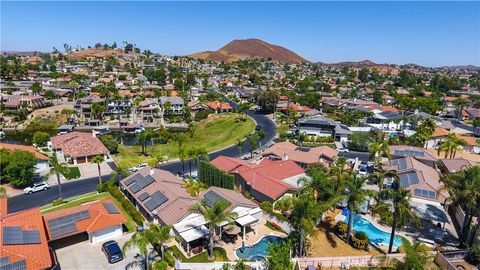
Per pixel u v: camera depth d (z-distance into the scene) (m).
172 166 84.19
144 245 37.66
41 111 142.75
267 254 42.41
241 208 51.06
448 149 83.38
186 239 43.56
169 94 194.62
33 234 40.81
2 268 34.16
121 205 59.19
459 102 158.75
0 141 113.81
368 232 51.91
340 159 72.62
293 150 84.25
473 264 42.44
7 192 65.44
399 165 69.19
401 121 125.25
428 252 43.16
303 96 192.38
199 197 53.78
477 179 45.47
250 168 68.38
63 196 64.06
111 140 97.19
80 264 42.31
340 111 162.75
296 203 43.16
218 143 111.06
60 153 91.75
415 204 54.50
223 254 44.25
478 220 44.44
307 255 44.97
